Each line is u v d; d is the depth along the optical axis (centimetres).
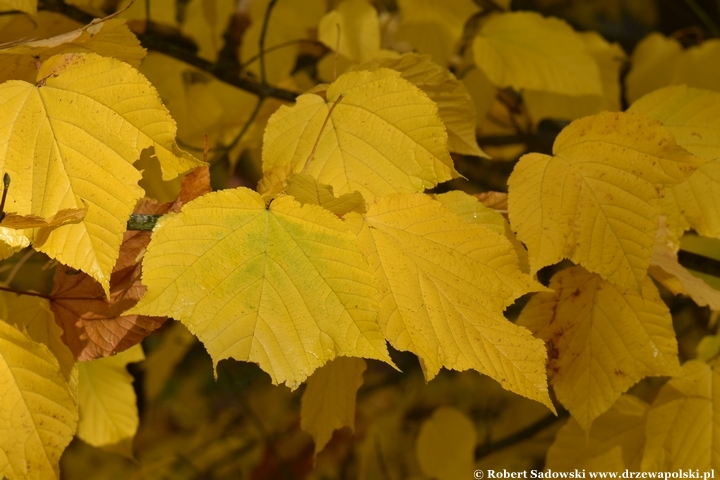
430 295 73
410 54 80
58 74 71
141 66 100
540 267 76
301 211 71
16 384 71
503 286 74
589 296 80
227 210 71
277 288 70
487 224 77
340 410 82
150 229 74
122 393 91
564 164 77
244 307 70
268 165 76
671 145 75
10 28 94
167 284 69
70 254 70
